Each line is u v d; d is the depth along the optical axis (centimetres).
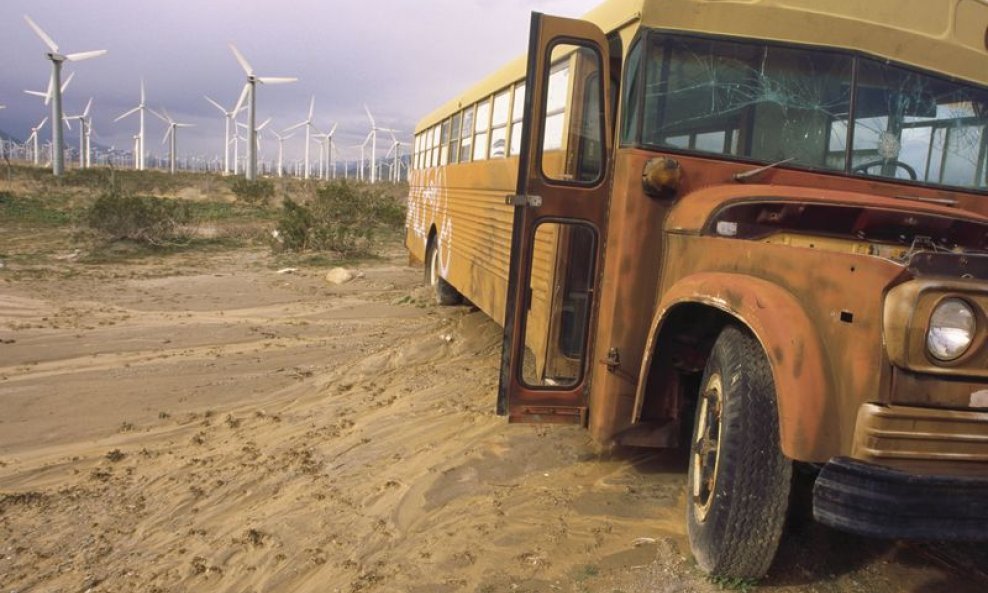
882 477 289
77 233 2188
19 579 420
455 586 390
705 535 369
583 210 478
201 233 2378
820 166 465
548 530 443
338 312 1187
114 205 2058
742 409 347
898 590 371
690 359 454
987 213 493
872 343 302
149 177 6181
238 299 1308
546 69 470
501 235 748
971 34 498
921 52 481
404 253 2102
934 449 298
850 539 414
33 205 3303
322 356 904
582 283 502
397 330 1044
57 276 1525
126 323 1082
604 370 463
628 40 466
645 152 446
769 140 462
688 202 438
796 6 462
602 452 561
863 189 468
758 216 414
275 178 8181
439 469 543
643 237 449
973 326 294
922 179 485
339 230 2064
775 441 341
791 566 384
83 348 927
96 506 511
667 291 432
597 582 385
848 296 313
